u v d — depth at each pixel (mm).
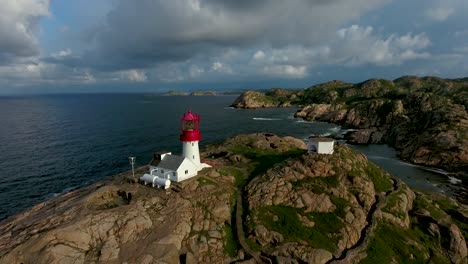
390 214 40469
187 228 36156
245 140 75312
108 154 92125
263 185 44438
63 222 35906
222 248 34469
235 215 39938
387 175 51500
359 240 36438
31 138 115312
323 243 34562
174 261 31547
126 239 33062
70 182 68812
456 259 36656
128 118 181875
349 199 41438
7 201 58500
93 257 30594
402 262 34438
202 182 44969
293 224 37094
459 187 69062
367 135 117625
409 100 154750
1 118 179375
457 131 91500
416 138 100938
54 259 29359
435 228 40219
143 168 59969
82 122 161250
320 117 179375
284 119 180750
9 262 29906
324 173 45250
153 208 38094
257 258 32875
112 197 43094
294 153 63781
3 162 82812
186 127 49688
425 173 79000
